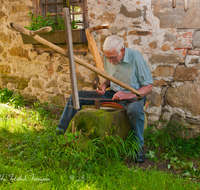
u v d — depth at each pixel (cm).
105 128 234
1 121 297
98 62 234
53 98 392
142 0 296
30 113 347
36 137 249
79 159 211
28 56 404
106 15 320
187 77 290
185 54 288
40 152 221
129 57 257
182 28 286
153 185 190
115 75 271
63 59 370
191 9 278
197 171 225
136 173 207
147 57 306
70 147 229
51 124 318
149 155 255
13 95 416
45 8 385
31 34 178
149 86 258
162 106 310
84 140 232
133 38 309
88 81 355
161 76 304
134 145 240
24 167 202
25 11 393
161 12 290
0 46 437
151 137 293
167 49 296
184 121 296
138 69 255
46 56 384
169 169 230
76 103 190
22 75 420
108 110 258
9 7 409
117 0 309
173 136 302
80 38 327
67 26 186
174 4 282
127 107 252
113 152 237
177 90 296
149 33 301
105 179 192
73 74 188
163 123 310
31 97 417
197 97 285
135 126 245
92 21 330
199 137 286
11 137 262
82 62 199
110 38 242
